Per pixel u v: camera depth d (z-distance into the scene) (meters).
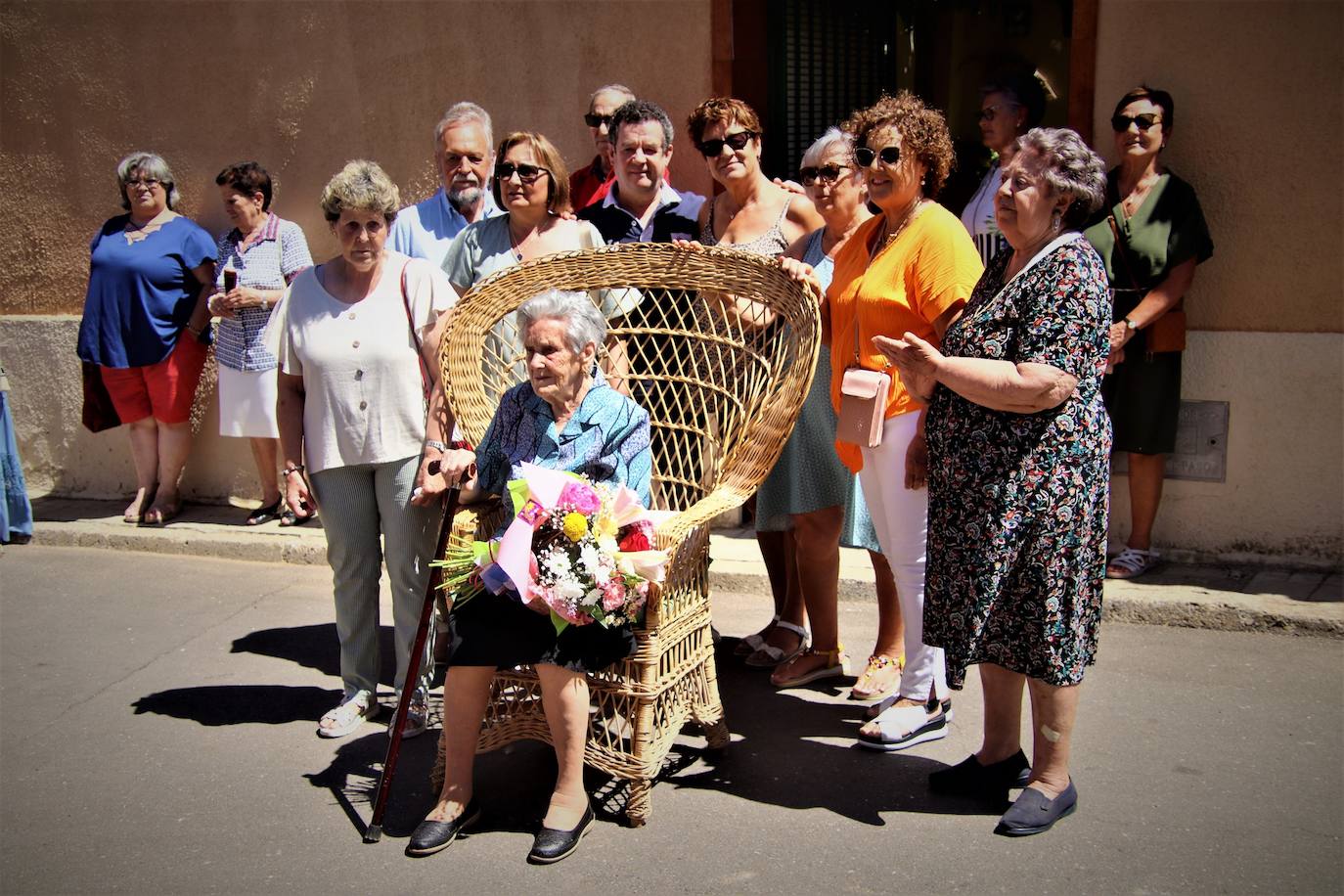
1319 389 4.80
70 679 4.49
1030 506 3.00
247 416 5.96
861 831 3.26
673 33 5.60
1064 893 2.92
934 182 3.54
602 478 3.35
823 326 3.96
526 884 3.06
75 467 6.84
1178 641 4.45
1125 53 4.94
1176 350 4.79
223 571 5.79
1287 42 4.69
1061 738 3.19
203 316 6.22
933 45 6.36
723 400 3.91
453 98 5.95
